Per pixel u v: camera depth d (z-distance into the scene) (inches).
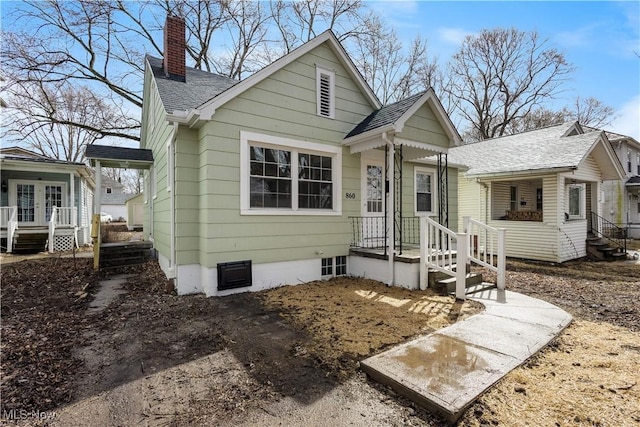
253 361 122.0
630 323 164.7
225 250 220.8
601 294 231.1
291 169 254.5
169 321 168.9
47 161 495.2
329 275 276.2
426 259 226.8
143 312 184.7
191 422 85.9
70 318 175.0
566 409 88.4
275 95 243.6
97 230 319.0
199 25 685.9
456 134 262.2
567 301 210.8
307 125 260.5
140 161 366.0
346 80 287.3
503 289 229.8
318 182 270.5
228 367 117.3
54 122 614.5
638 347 131.6
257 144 238.4
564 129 486.3
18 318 175.2
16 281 270.4
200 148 227.0
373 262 261.3
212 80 351.6
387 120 239.9
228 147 221.6
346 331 149.9
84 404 94.5
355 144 272.8
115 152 370.0
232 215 223.6
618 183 664.4
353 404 94.0
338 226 279.1
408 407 92.6
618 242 515.8
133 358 125.7
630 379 104.4
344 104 284.8
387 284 245.1
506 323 156.6
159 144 326.0
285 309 186.1
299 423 85.0
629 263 392.2
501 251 231.6
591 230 474.6
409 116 231.1
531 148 454.3
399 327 154.3
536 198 540.7
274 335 147.3
